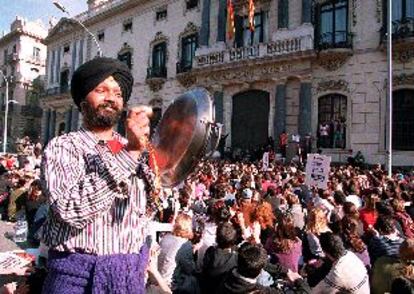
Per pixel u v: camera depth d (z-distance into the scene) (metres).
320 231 6.11
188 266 5.29
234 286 3.97
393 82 22.34
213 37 30.89
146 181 1.69
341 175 14.49
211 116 1.96
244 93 28.67
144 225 1.80
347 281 4.48
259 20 28.48
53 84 47.34
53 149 1.62
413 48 21.73
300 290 4.83
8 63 61.91
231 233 5.11
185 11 33.69
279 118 26.14
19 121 59.22
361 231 7.19
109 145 1.62
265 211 7.32
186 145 1.92
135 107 1.64
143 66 36.88
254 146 27.73
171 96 33.97
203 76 30.69
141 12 37.66
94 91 1.72
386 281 4.69
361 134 23.27
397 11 22.52
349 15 24.22
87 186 1.48
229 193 10.50
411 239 4.68
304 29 25.20
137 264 1.70
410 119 21.92
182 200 8.52
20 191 11.48
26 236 8.61
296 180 12.80
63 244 1.61
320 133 24.45
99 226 1.62
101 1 43.34
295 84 25.91
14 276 3.71
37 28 61.62
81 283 1.60
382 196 9.45
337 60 24.20
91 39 42.84
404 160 21.84
